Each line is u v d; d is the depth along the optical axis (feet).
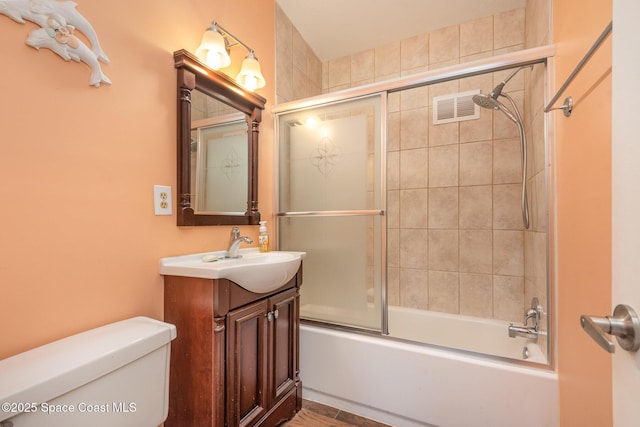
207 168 4.51
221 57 4.65
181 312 3.61
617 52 1.53
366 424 4.74
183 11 4.23
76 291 2.96
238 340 3.65
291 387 4.72
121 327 3.10
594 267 2.85
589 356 2.98
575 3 3.34
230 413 3.51
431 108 7.23
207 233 4.59
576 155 3.27
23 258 2.58
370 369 4.87
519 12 6.35
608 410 2.62
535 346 4.77
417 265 7.43
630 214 1.40
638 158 1.35
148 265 3.66
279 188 6.30
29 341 2.61
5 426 1.88
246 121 5.41
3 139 2.47
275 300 4.35
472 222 6.87
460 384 4.25
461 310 6.97
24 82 2.59
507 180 6.53
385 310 5.14
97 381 2.43
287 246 6.20
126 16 3.45
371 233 5.36
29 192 2.62
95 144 3.13
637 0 1.37
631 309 1.38
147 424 2.85
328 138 5.81
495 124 6.63
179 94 4.05
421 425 4.53
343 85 8.28
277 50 6.47
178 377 3.58
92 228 3.10
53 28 2.75
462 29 6.90
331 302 5.70
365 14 6.64
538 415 3.85
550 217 4.06
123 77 3.40
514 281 6.48
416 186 7.42
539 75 4.68
